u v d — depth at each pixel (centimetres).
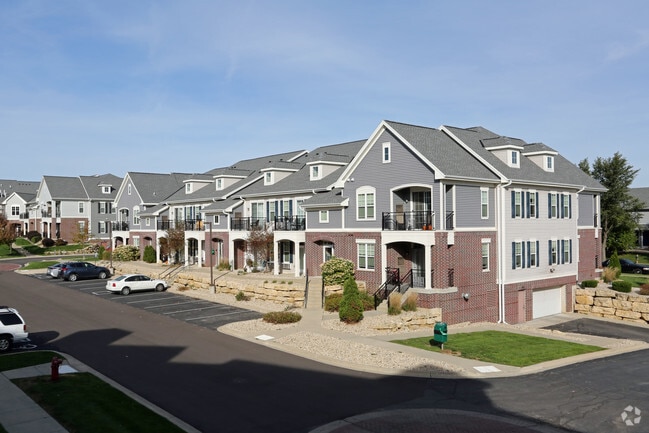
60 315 3014
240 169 5497
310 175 4206
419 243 3011
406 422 1370
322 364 1942
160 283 4131
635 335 2962
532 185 3494
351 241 3497
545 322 3409
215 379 1748
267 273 4209
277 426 1339
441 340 2169
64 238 8288
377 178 3334
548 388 1673
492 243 3278
